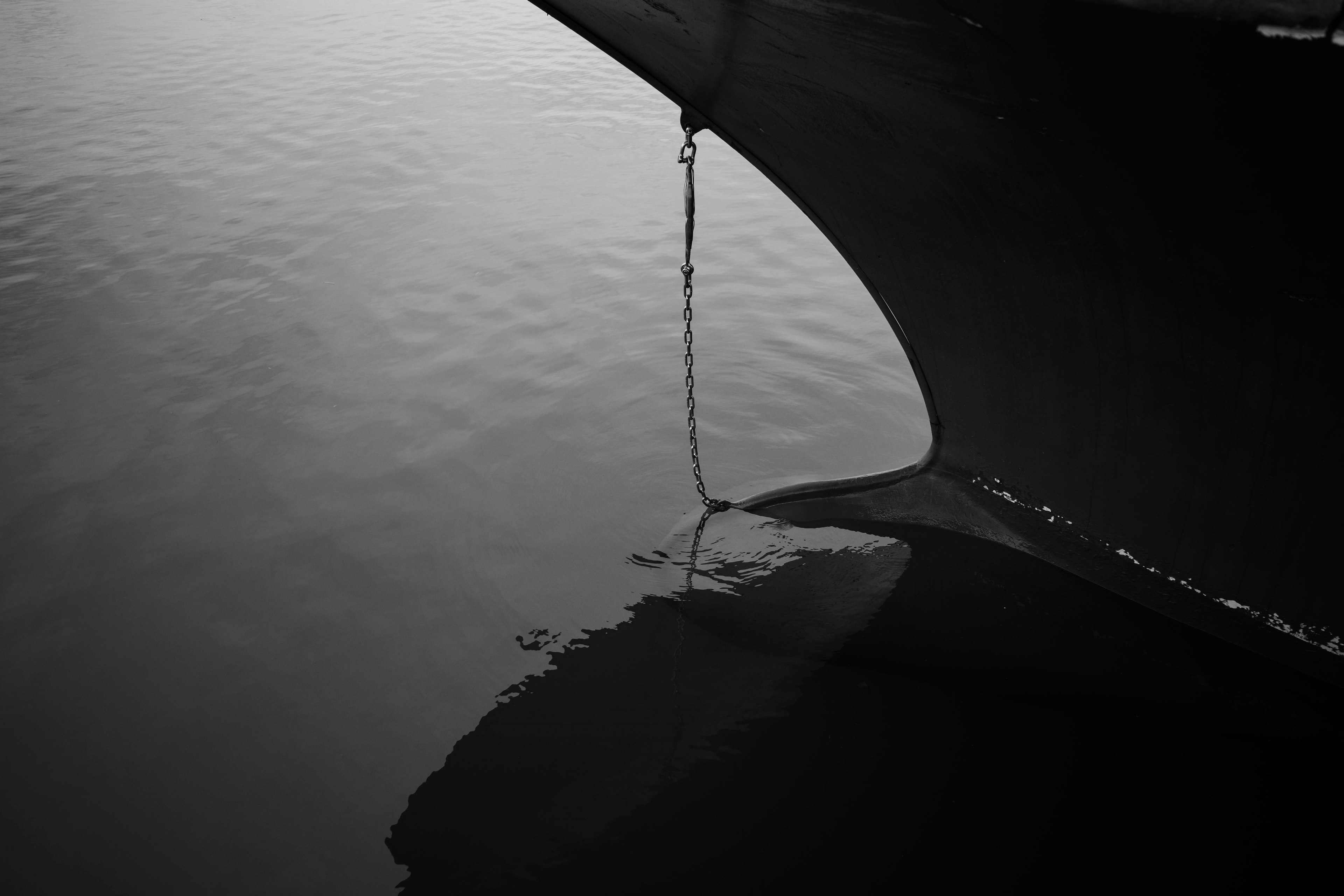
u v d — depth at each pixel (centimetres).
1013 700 329
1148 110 212
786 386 584
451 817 310
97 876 299
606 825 300
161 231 845
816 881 274
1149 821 282
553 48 1463
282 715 358
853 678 347
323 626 402
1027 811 290
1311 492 288
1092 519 365
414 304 697
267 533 460
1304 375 262
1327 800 284
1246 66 186
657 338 644
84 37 1628
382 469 508
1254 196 219
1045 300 314
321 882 292
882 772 308
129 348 645
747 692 348
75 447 534
